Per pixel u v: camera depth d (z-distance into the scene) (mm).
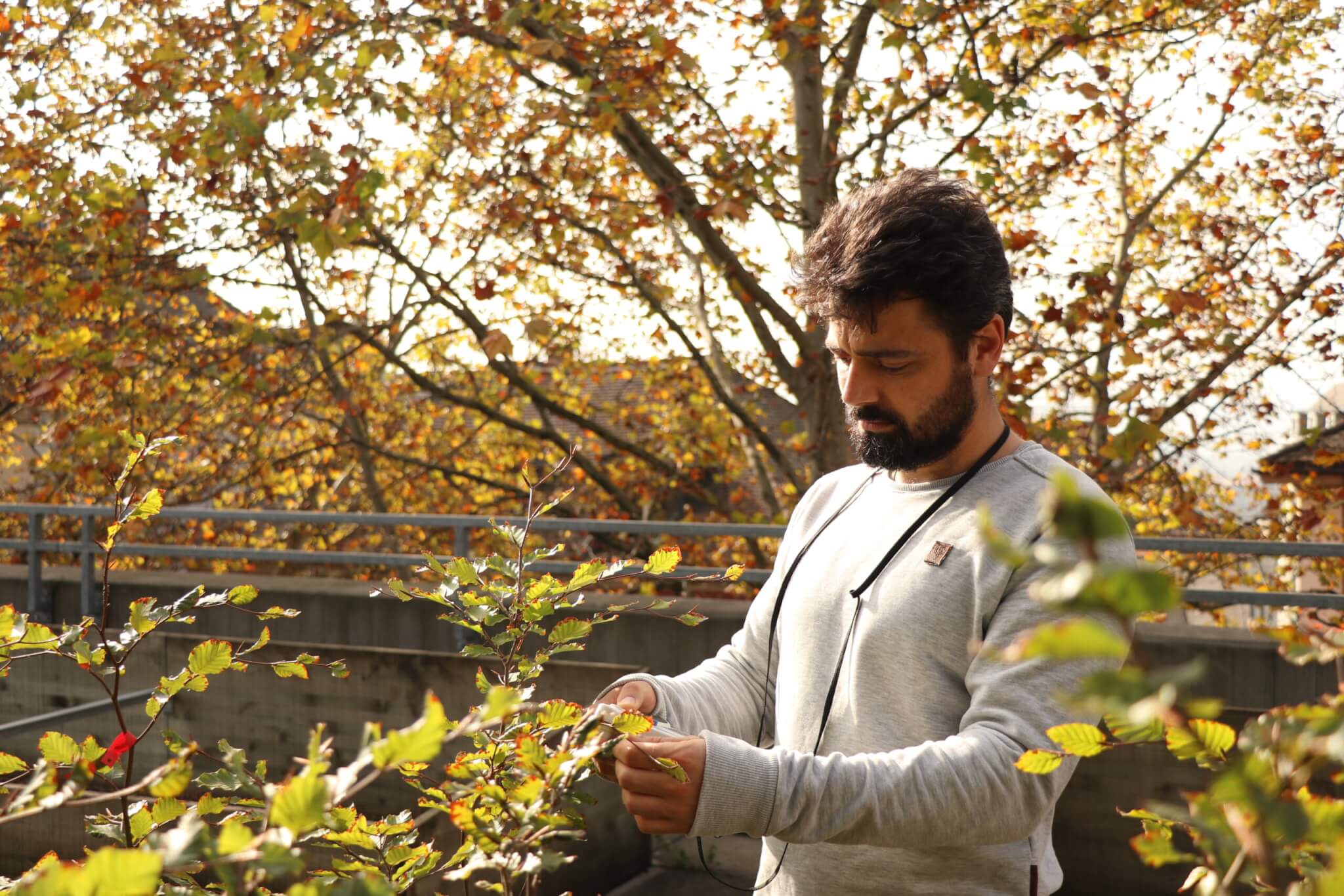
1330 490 8969
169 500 9836
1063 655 372
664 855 3996
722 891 3732
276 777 4352
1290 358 8242
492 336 6824
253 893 1013
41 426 9734
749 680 1680
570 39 7004
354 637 5348
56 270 7383
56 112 7734
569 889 3412
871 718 1384
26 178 7520
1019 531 1319
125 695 4406
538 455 12641
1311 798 548
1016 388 6965
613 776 1252
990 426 1442
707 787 1148
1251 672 3898
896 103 6867
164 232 7320
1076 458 7625
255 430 9164
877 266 1303
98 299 7305
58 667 4652
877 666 1385
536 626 1580
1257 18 8930
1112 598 374
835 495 1657
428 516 4992
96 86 8000
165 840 667
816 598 1514
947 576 1354
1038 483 1364
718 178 7133
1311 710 570
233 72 7109
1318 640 647
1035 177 7746
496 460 13242
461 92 8414
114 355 7340
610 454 12820
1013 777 1175
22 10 7570
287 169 6996
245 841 655
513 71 8195
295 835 695
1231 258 8914
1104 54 8719
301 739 4336
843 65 7691
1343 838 460
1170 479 9164
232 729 4430
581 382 13141
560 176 8406
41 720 3557
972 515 1380
